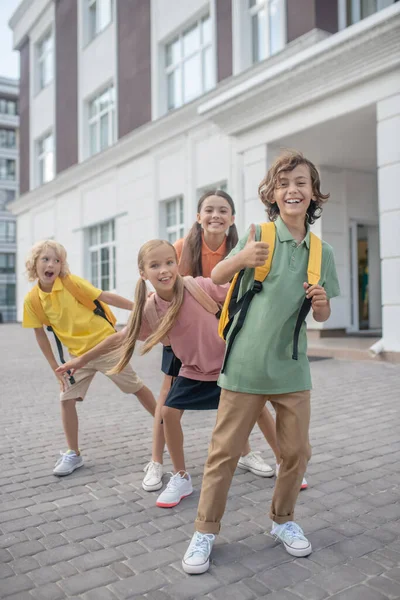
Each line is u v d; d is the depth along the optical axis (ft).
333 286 7.29
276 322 6.71
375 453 11.51
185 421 14.87
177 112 39.27
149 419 15.40
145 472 10.66
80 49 55.31
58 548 7.48
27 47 68.90
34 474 10.73
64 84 59.00
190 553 6.81
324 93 25.89
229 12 35.58
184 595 6.22
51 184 60.29
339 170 35.55
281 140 29.71
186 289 8.33
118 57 48.73
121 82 48.34
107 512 8.73
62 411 10.84
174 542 7.61
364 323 39.24
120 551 7.36
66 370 9.98
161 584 6.47
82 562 7.06
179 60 42.45
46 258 10.39
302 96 26.91
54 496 9.50
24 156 70.49
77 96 56.18
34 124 67.36
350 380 19.99
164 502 8.84
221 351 8.52
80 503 9.14
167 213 44.19
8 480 10.39
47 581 6.59
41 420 15.58
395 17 21.50
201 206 9.76
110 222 52.16
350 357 25.30
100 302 10.92
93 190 53.83
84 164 52.85
